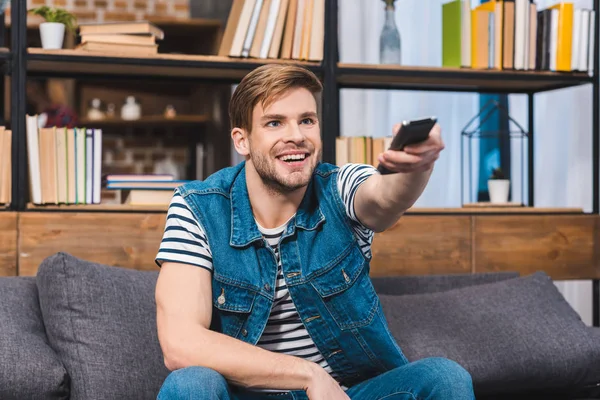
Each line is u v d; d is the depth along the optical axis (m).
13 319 2.00
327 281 1.75
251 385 1.56
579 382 2.30
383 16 3.98
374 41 3.99
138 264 2.53
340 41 4.00
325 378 1.54
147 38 2.64
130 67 2.70
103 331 2.00
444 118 3.72
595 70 2.99
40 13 2.69
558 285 3.57
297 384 1.54
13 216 2.44
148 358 2.00
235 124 1.71
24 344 1.94
